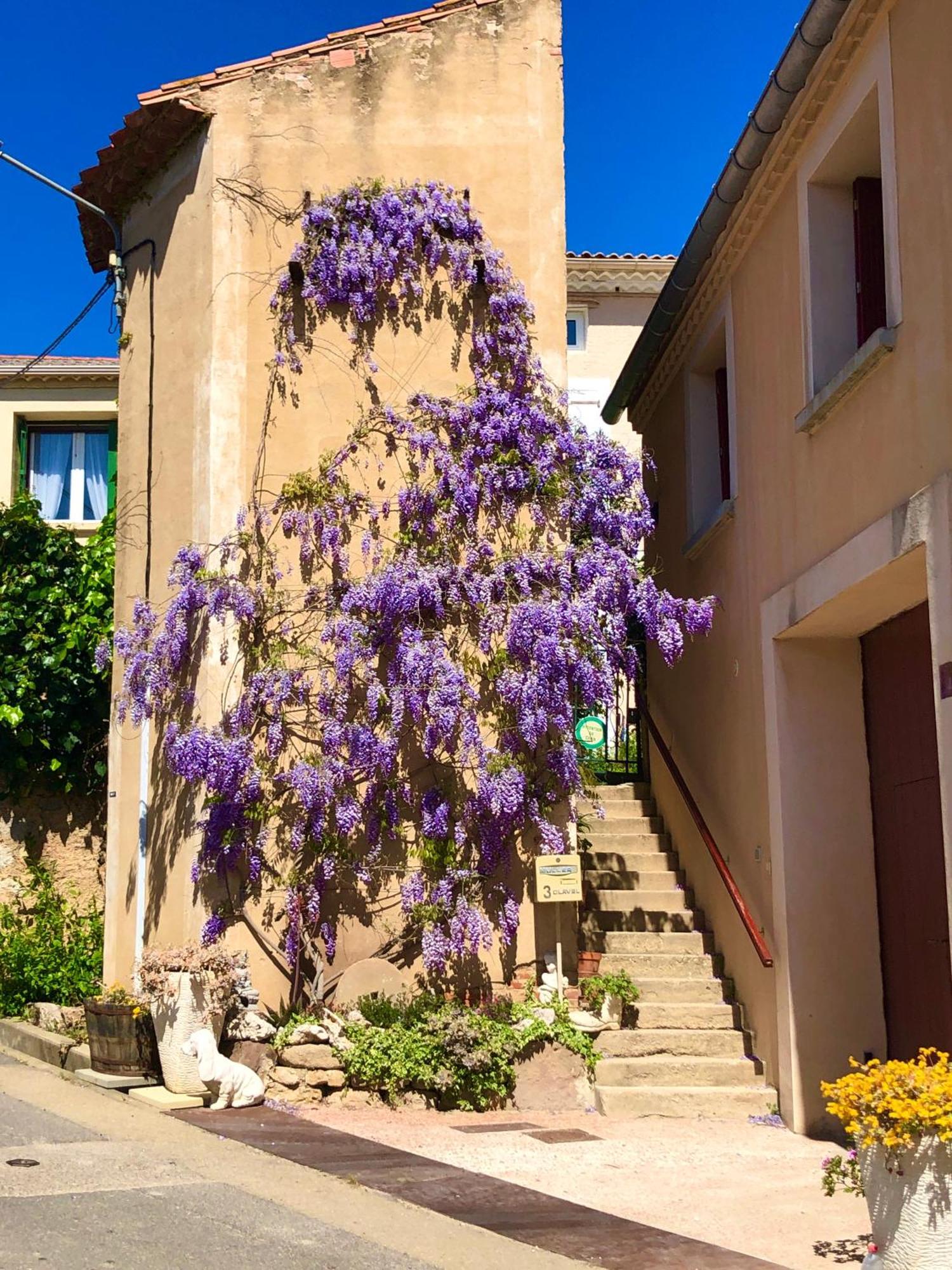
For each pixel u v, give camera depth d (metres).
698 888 11.02
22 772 11.66
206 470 9.75
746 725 9.70
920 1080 5.13
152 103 10.07
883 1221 5.09
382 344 9.96
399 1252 5.48
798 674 8.91
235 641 9.48
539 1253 5.61
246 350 9.89
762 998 9.07
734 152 8.88
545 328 10.09
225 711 9.36
